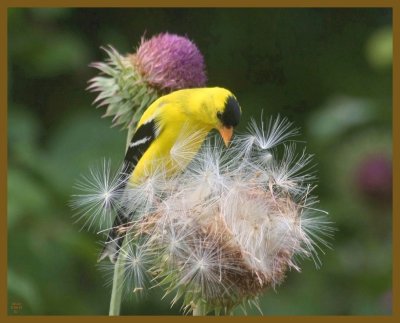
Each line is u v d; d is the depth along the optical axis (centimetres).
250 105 1441
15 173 1067
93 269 1145
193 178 691
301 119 1446
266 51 1467
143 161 814
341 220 1269
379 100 1311
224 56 1462
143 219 684
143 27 1441
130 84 871
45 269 1089
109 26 1425
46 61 1277
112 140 1217
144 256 668
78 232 1088
